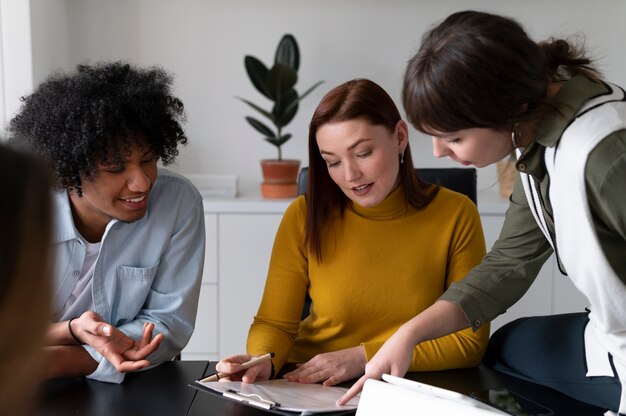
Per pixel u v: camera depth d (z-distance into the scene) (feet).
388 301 5.24
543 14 10.21
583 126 3.63
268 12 10.25
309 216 5.24
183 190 5.26
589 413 4.20
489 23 3.56
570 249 3.88
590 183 3.59
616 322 3.97
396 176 5.13
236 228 9.34
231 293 9.42
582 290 4.00
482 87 3.49
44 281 1.56
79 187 4.67
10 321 1.51
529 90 3.56
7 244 1.49
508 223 4.87
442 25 3.67
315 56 10.31
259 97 10.41
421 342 4.60
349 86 4.87
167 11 10.21
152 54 10.27
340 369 4.70
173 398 4.27
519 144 3.81
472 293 4.66
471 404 3.38
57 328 4.61
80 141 4.44
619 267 3.77
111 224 4.93
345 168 4.85
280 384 4.53
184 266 5.28
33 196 1.53
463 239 5.30
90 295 5.10
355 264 5.24
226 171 10.54
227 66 10.34
